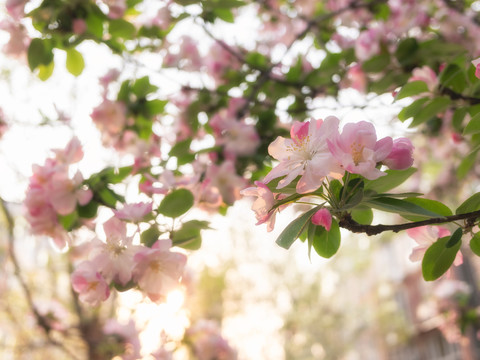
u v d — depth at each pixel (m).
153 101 0.91
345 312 5.88
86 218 0.67
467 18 1.00
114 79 1.03
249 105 0.99
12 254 1.43
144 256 0.57
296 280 5.60
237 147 0.84
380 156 0.50
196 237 0.62
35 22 0.77
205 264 3.84
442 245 0.54
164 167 0.78
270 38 1.29
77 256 0.77
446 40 1.00
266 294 5.22
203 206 0.77
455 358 3.74
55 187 0.66
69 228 0.68
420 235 0.56
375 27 0.96
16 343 1.76
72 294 1.58
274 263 5.41
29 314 1.60
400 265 4.96
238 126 0.84
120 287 0.59
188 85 1.00
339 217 0.52
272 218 0.53
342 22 1.15
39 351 1.80
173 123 1.00
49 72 0.82
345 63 1.00
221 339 1.39
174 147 0.78
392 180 0.52
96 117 0.88
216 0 0.84
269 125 0.94
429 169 1.91
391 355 4.99
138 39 0.97
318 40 1.12
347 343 5.82
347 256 5.57
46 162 0.67
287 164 0.51
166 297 0.58
